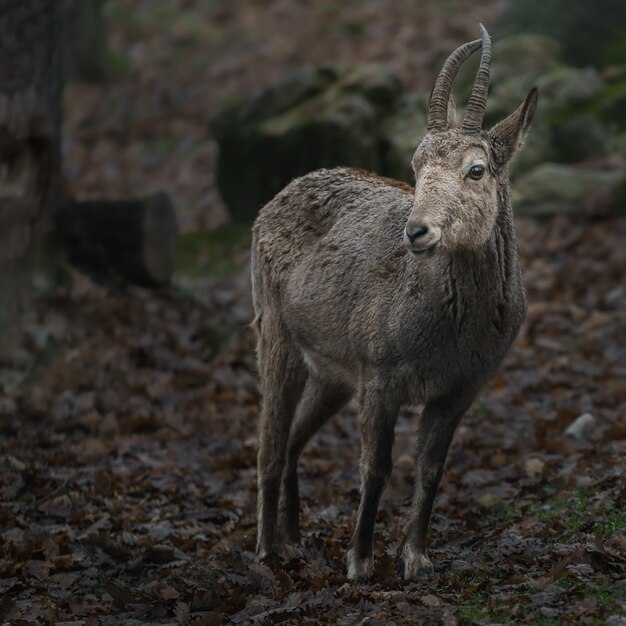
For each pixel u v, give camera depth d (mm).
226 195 20234
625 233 17156
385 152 19109
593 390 12570
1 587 8016
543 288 15711
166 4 34375
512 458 10719
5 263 13250
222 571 8242
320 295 8617
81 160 27062
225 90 29172
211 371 13594
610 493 8766
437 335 7652
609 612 6477
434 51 28562
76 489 10250
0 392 12398
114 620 7395
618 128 19891
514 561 7750
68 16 30125
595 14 22578
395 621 6812
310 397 9344
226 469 10930
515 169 19312
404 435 12008
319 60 29578
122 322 14602
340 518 9602
